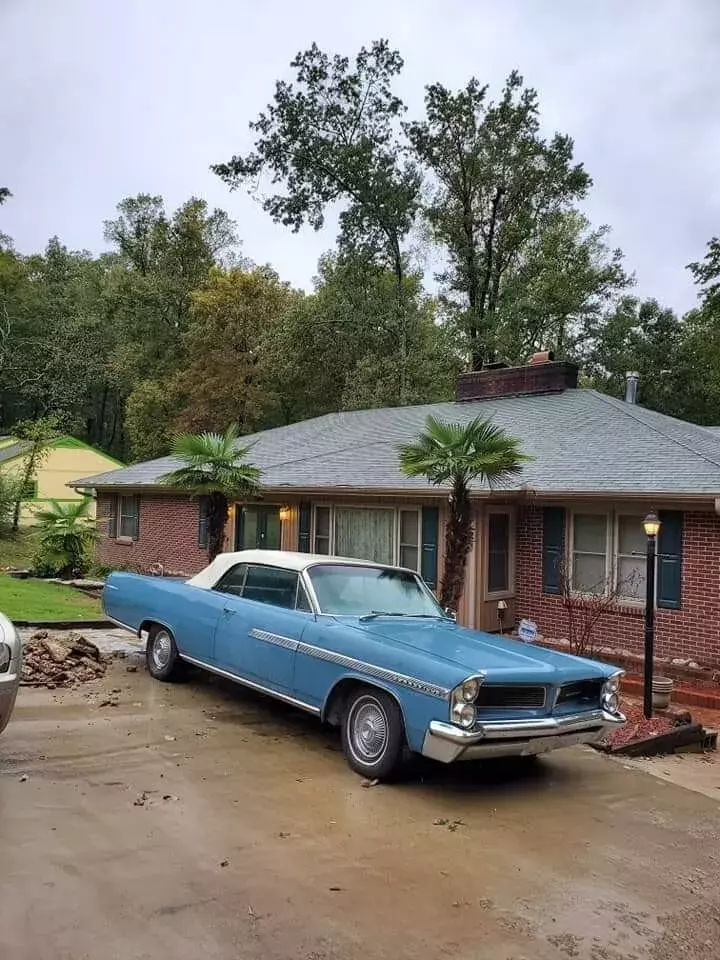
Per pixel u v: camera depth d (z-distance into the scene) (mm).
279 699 6457
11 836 4047
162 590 7926
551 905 3766
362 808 4914
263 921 3396
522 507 12641
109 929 3221
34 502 28500
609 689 5809
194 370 37625
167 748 5797
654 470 11289
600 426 14250
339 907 3582
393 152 34406
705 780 6340
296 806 4852
